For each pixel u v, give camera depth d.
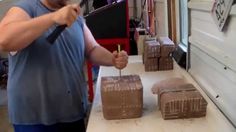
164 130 1.08
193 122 1.14
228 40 1.14
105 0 2.81
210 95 1.38
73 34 1.27
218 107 1.26
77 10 1.04
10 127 2.89
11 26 1.02
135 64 2.08
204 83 1.49
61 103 1.24
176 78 1.55
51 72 1.19
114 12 2.46
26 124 1.24
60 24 1.02
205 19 1.42
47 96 1.21
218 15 1.19
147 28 3.58
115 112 1.18
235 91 1.11
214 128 1.08
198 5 1.49
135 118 1.19
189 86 1.28
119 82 1.23
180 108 1.15
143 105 1.30
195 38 1.62
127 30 2.52
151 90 1.47
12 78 1.20
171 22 2.38
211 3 1.30
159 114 1.22
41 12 1.16
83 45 1.37
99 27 2.48
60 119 1.26
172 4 2.30
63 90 1.22
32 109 1.22
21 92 1.19
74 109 1.28
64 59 1.23
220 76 1.26
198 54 1.58
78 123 1.33
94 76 2.58
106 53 1.44
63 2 1.21
